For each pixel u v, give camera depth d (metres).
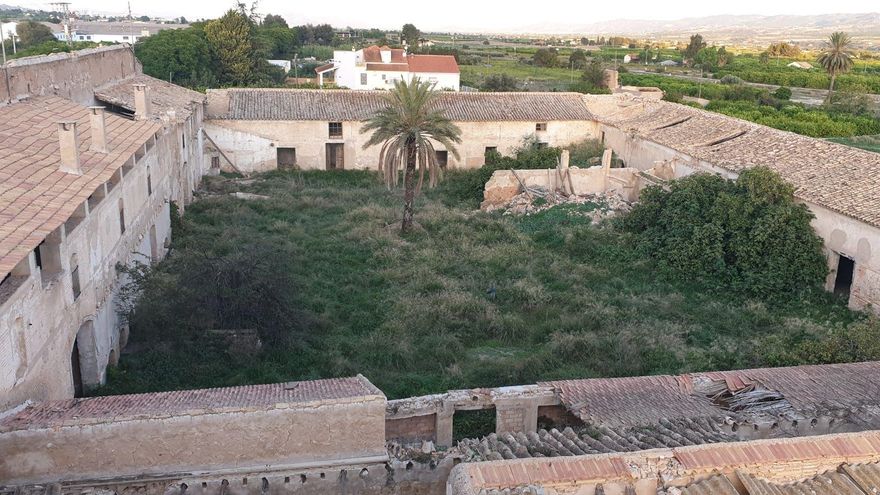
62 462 10.03
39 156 15.41
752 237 23.66
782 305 22.34
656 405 12.92
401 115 28.45
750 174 24.89
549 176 33.19
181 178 29.70
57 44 51.81
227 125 38.50
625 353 17.91
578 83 67.81
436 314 20.27
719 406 13.25
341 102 40.91
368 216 30.98
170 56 59.94
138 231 20.41
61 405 11.02
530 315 21.08
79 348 14.94
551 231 28.47
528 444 11.47
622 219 28.11
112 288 16.97
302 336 18.53
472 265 24.98
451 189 36.53
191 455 10.42
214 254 24.28
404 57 70.19
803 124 52.47
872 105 65.94
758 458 8.52
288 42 97.75
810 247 23.23
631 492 8.19
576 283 23.39
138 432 10.18
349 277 23.44
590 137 43.44
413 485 11.31
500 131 41.88
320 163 40.28
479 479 7.95
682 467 8.38
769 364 17.23
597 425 12.01
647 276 24.33
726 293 22.94
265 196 34.16
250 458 10.62
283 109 39.62
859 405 13.01
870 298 21.45
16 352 10.71
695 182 26.12
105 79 29.64
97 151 17.03
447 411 12.87
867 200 22.45
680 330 19.62
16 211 12.09
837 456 8.62
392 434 12.94
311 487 10.94
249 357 17.11
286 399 11.05
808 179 25.47
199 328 17.69
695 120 36.50
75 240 13.86
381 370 17.09
